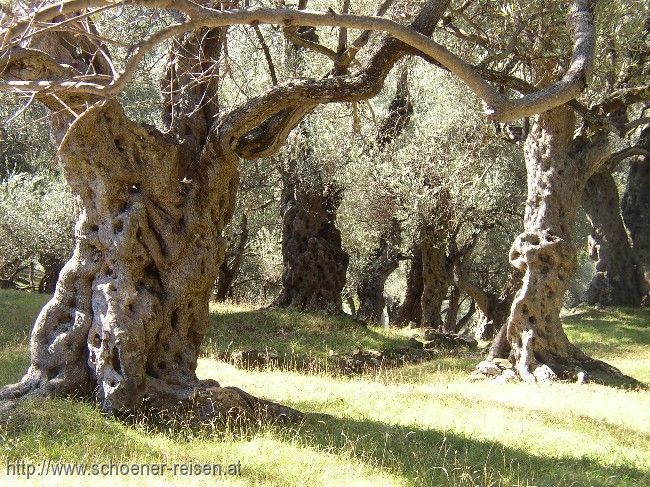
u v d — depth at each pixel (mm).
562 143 14000
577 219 27703
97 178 8016
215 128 8383
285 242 20078
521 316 13680
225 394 8086
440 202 20797
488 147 21453
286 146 19250
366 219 22219
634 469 7688
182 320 8391
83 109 7730
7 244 25922
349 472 6547
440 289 23562
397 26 5445
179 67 8586
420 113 21375
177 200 8359
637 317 23203
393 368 15938
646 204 24688
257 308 20016
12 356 12359
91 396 7996
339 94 8008
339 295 19984
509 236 24125
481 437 8547
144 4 4918
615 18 13039
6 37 4590
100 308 7961
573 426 9523
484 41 12047
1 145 26312
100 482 5770
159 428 7699
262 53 17016
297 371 14000
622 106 14031
